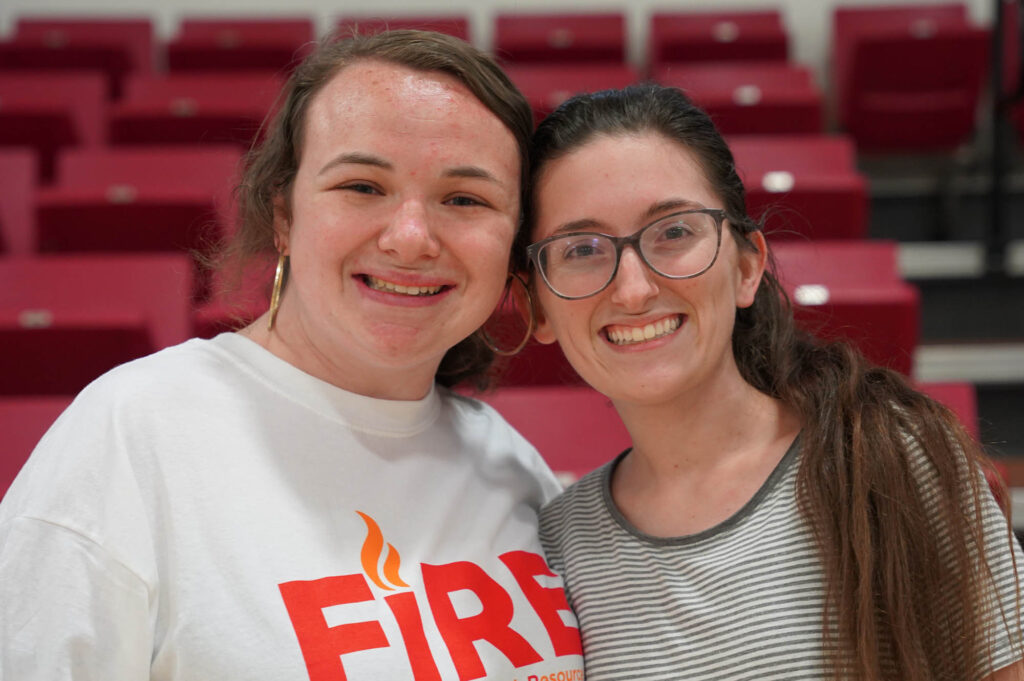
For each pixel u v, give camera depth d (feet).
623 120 3.44
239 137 9.95
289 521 3.15
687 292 3.33
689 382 3.40
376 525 3.29
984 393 8.80
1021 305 9.77
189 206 7.86
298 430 3.33
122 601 2.91
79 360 6.04
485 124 3.33
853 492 3.15
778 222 8.16
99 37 13.78
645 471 3.66
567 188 3.41
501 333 4.08
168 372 3.29
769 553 3.18
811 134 10.48
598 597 3.42
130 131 10.33
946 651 3.04
